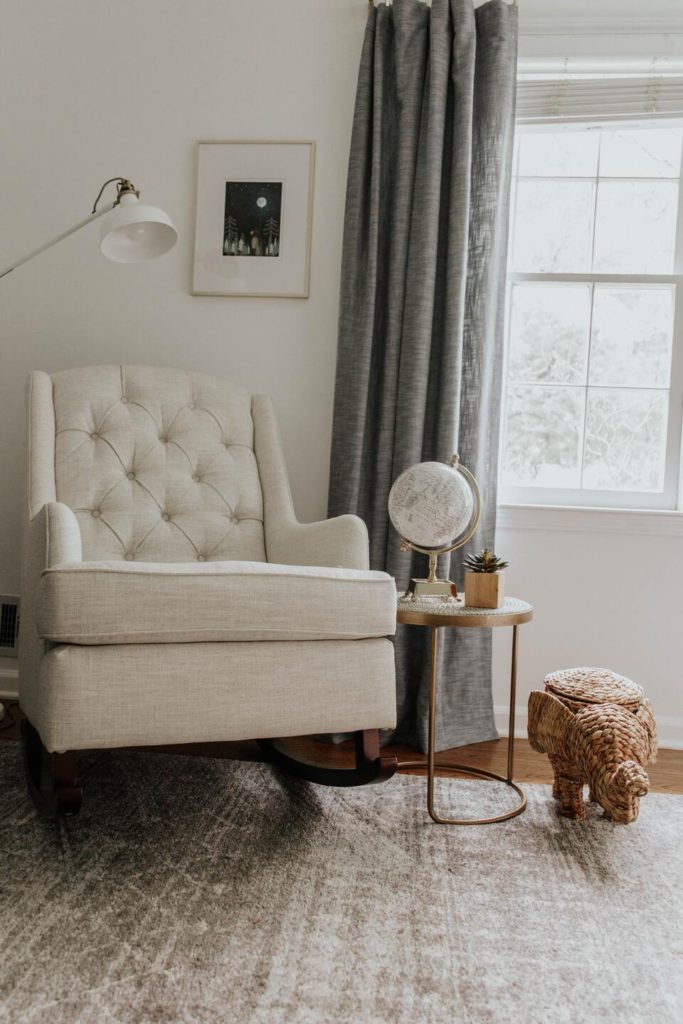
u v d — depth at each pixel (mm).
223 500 2377
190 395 2477
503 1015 1172
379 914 1442
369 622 1757
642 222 2770
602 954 1343
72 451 2240
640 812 1972
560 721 1875
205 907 1439
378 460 2549
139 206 2178
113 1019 1124
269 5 2736
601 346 2787
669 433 2734
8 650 2795
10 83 2803
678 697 2639
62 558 1652
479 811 1938
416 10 2553
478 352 2516
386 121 2600
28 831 1720
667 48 2621
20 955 1266
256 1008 1163
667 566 2639
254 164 2736
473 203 2539
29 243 2809
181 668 1597
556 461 2809
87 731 1526
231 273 2746
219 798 1954
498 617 1876
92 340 2795
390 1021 1146
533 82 2689
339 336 2592
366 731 1820
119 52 2779
